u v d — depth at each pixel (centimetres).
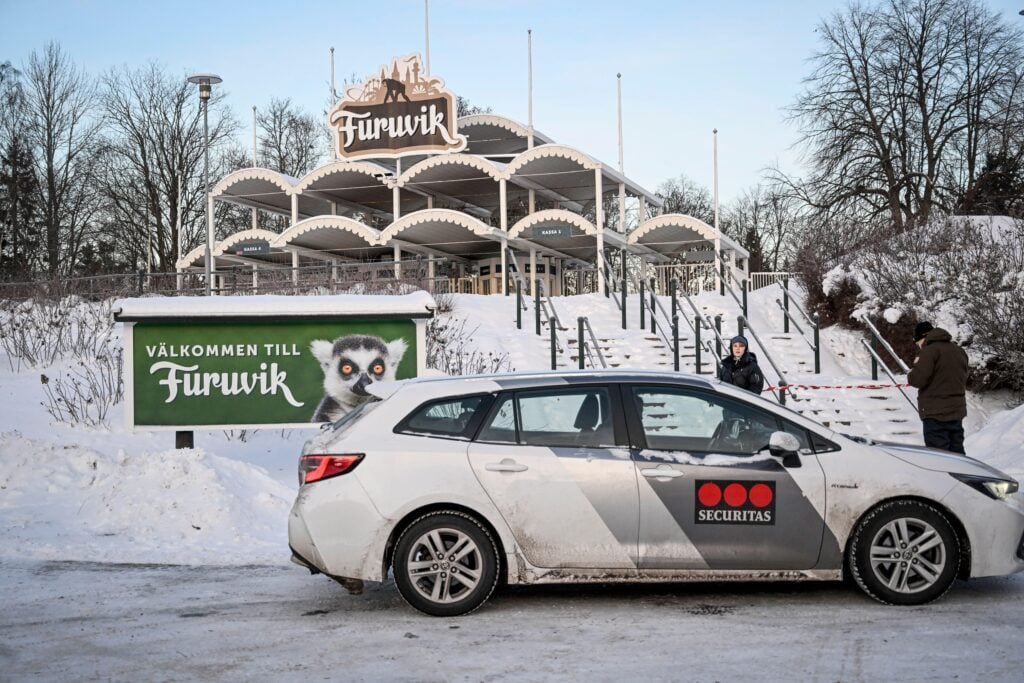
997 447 1286
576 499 630
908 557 636
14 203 4903
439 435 644
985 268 1827
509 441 643
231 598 683
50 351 1838
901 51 3994
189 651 557
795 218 4231
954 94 3994
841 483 637
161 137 5225
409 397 658
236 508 923
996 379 1708
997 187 3903
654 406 654
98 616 636
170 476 943
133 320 1159
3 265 4838
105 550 829
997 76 3912
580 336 1755
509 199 4072
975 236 1939
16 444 1091
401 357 1193
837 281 2084
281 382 1183
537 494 629
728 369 1183
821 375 1856
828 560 637
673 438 647
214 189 3716
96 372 1706
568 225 3119
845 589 689
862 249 2122
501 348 1928
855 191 4012
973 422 1636
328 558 627
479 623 611
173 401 1170
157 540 872
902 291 1908
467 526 628
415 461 632
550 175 3444
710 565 633
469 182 3641
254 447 1377
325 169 3541
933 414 1011
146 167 5200
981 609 628
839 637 566
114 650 561
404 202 4112
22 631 602
